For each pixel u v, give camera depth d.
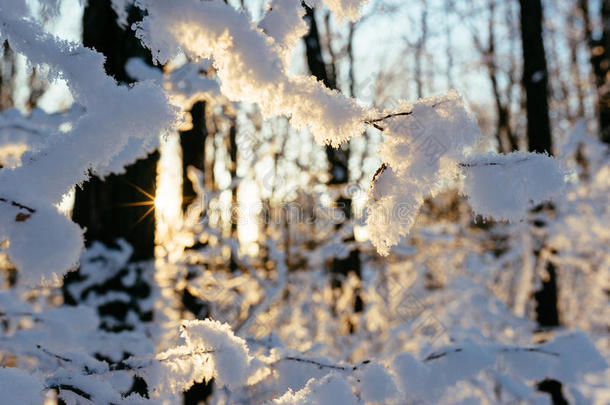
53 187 1.06
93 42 3.10
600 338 6.40
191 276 4.14
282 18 1.19
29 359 2.09
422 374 1.66
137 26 1.00
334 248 4.99
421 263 6.05
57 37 1.06
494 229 6.18
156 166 3.59
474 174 1.16
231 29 1.00
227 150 5.36
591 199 6.02
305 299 5.18
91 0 3.14
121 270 3.38
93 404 1.29
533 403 3.63
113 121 1.06
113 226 3.45
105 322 3.25
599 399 4.52
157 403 1.37
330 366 1.61
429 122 1.14
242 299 4.28
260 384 2.19
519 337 5.05
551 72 10.66
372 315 4.97
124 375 1.53
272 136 5.23
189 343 1.38
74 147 1.06
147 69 3.02
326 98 1.10
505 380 2.48
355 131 1.15
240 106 4.32
